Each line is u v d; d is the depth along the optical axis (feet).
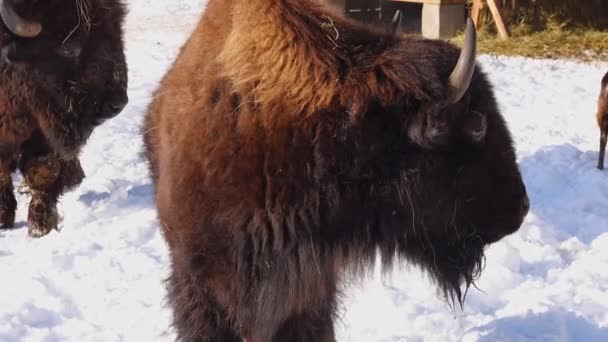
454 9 50.21
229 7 11.21
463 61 9.66
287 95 10.28
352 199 10.51
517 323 15.10
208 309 11.30
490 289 16.92
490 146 10.54
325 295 11.93
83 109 19.77
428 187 10.49
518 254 18.49
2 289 16.39
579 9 51.96
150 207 22.22
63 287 16.80
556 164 26.45
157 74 39.73
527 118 33.40
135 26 52.80
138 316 15.46
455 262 11.22
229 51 10.69
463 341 14.49
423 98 9.98
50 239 19.79
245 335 11.50
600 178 25.35
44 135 20.39
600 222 21.39
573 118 33.91
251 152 10.37
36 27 18.39
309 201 10.43
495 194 10.67
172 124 11.48
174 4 61.26
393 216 10.71
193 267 11.01
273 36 10.36
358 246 10.85
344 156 10.30
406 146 10.28
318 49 10.29
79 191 23.50
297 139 10.29
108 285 16.94
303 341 12.47
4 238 20.59
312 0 10.69
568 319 15.19
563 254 19.34
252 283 10.80
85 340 14.43
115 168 25.44
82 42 19.27
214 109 10.64
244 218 10.53
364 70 10.26
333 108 10.23
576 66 44.68
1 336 14.46
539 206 22.61
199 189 10.67
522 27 50.67
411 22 54.34
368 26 10.91
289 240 10.61
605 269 17.98
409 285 16.88
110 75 19.79
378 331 14.96
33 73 19.25
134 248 18.94
